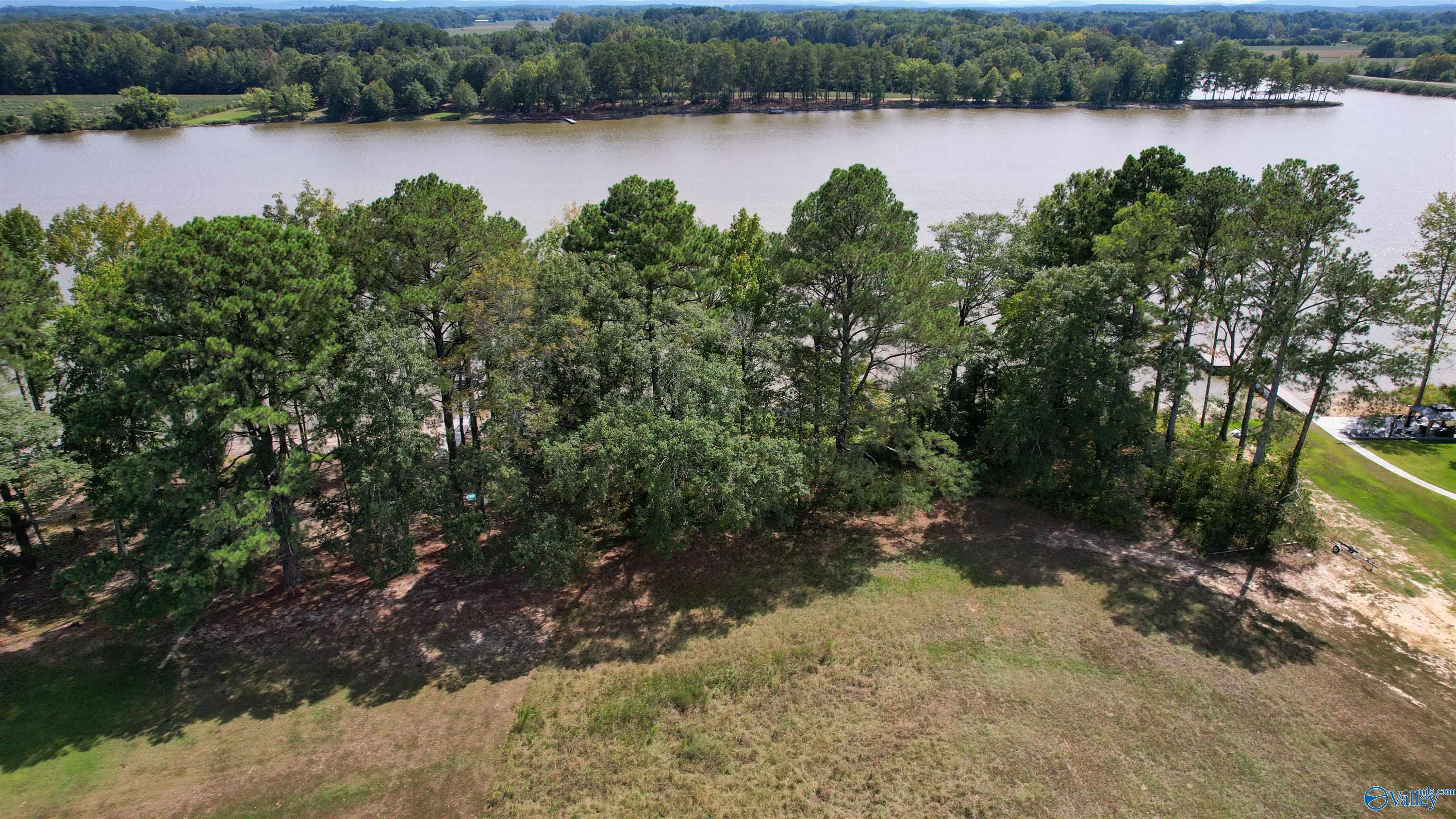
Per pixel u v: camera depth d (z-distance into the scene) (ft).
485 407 88.74
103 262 120.78
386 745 74.38
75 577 80.74
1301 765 70.38
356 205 100.73
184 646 87.61
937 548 107.34
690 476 91.56
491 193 304.91
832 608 93.81
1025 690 79.20
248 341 79.46
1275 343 102.83
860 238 104.17
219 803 67.87
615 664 85.10
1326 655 84.23
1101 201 125.80
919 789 68.08
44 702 78.48
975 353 122.62
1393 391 149.69
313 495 95.14
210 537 81.71
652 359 92.89
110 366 81.35
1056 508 117.19
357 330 86.58
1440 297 132.26
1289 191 96.53
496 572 101.55
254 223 82.94
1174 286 106.83
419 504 88.28
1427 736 73.51
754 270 130.41
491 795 68.95
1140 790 67.92
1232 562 102.17
